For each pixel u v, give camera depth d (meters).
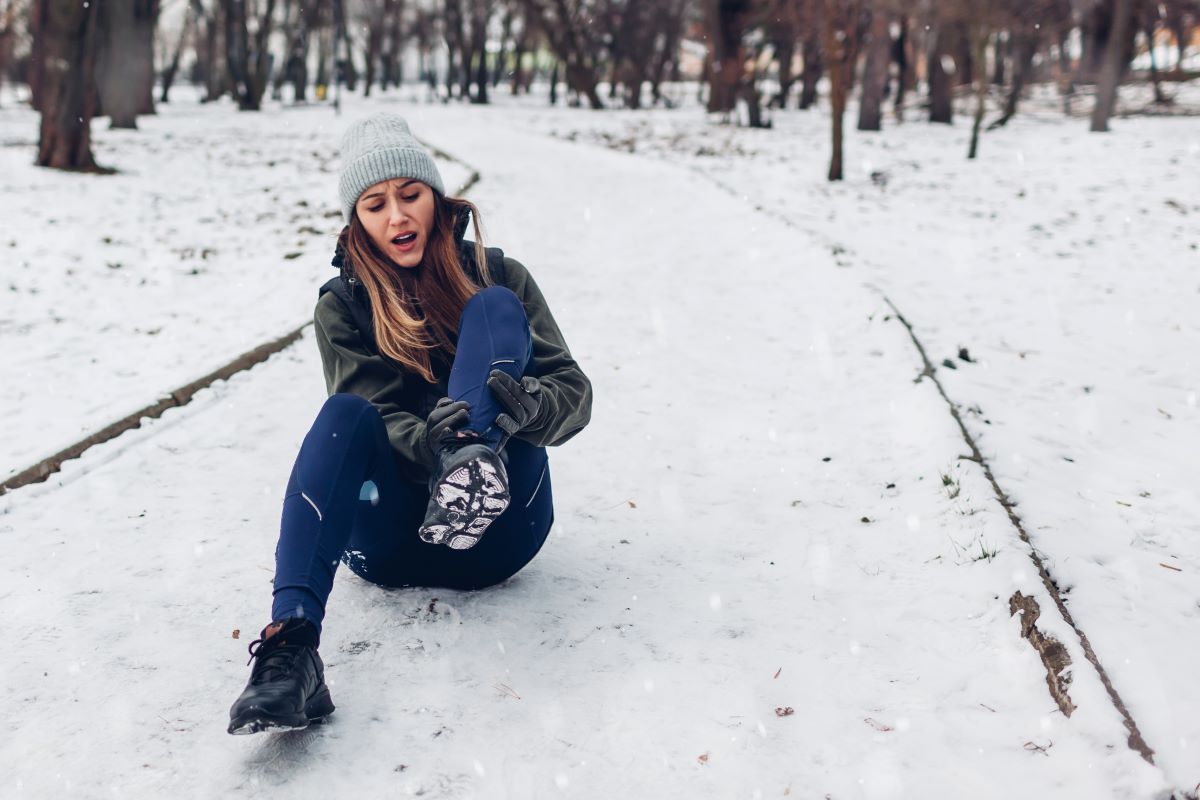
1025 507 3.61
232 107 41.03
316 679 2.10
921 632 2.68
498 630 2.64
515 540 2.62
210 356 5.41
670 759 2.13
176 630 2.67
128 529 3.34
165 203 11.55
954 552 3.11
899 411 4.53
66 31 13.77
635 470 3.97
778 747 2.18
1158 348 5.98
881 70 24.59
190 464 3.96
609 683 2.42
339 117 33.22
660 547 3.25
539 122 31.47
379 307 2.45
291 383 5.09
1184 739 2.18
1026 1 23.20
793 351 5.69
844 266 7.63
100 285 7.27
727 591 2.93
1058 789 2.01
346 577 2.91
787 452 4.17
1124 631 2.70
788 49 37.38
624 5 44.94
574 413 2.43
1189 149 17.98
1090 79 26.25
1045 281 7.90
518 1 44.66
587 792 2.03
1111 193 12.98
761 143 22.19
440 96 59.16
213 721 2.25
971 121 28.33
